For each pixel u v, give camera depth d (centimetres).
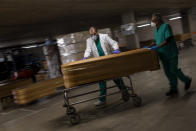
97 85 723
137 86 574
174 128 270
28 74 1266
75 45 591
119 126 312
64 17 821
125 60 369
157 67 391
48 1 531
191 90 423
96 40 423
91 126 334
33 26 861
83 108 452
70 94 658
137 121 317
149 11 1285
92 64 351
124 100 441
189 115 301
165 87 496
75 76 344
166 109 344
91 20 1107
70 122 361
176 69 410
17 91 641
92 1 643
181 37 1525
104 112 396
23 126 414
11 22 681
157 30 423
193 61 781
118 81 434
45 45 1037
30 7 545
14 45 1606
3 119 513
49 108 533
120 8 901
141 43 1780
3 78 1442
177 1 1098
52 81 730
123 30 1120
